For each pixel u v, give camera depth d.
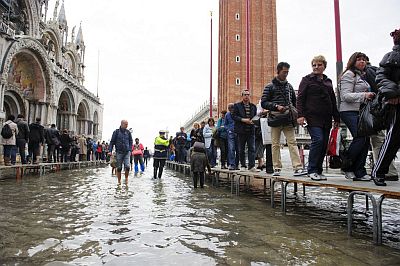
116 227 4.68
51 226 4.70
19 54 23.64
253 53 53.72
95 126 51.31
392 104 4.15
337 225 4.93
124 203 6.99
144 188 10.21
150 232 4.39
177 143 20.67
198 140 10.79
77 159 28.86
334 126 5.98
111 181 12.66
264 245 3.78
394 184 4.70
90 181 12.53
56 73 30.23
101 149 33.16
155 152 14.50
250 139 9.25
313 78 5.90
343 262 3.17
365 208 6.66
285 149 25.92
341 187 4.61
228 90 53.47
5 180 12.27
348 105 5.50
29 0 26.95
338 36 11.16
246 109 9.24
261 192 9.66
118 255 3.38
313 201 7.70
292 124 6.87
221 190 10.05
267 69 53.72
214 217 5.49
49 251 3.50
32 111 26.81
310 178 5.78
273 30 54.88
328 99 5.80
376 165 4.57
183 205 6.82
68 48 45.44
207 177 14.62
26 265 3.05
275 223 5.04
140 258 3.29
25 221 5.02
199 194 8.86
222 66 60.44
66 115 36.88
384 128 4.64
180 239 4.04
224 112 12.09
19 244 3.76
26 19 27.39
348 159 5.51
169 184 11.77
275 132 7.32
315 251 3.54
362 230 4.59
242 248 3.65
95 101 48.34
